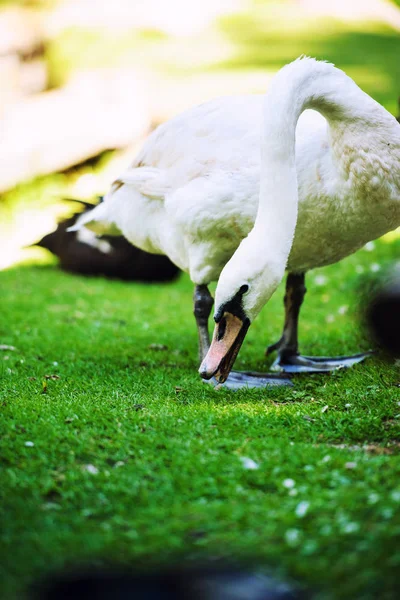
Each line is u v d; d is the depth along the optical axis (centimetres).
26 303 914
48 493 387
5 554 333
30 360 658
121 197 659
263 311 880
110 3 1933
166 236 616
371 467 400
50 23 1650
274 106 507
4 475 402
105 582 312
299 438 454
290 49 2066
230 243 578
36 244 1097
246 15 2400
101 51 1692
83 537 342
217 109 587
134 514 364
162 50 2036
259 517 354
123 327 812
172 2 2311
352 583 310
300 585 310
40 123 1433
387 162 515
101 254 1052
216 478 393
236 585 308
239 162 553
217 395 551
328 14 2388
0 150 1398
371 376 568
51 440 443
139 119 1448
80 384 576
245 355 696
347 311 786
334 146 525
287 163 504
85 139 1405
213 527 346
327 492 374
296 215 507
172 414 492
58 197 1188
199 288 616
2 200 1349
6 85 1546
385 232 563
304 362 636
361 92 518
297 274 643
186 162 582
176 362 662
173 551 329
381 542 331
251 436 455
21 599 305
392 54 1994
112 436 450
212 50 2066
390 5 2467
